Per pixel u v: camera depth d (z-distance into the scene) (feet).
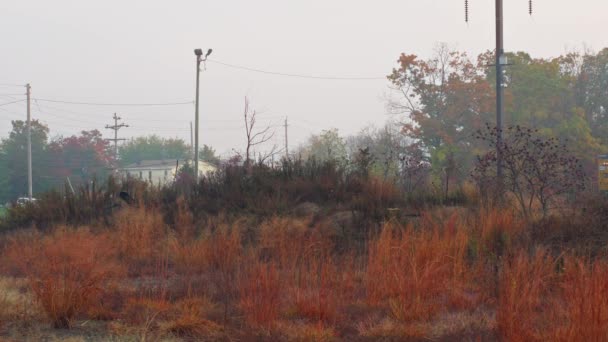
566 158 46.96
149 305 28.76
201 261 41.70
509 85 178.70
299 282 30.94
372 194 53.42
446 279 30.71
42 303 27.27
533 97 175.52
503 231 39.06
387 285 30.01
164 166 266.98
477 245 36.52
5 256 49.34
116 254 47.55
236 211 55.52
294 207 54.34
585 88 197.16
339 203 54.44
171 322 26.12
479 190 49.65
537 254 31.65
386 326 25.08
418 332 24.35
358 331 25.53
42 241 52.80
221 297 30.71
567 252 35.09
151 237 50.96
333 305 27.58
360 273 34.58
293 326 25.45
